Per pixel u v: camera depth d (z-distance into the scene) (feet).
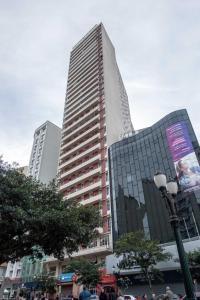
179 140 135.23
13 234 44.24
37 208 45.78
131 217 130.31
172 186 28.55
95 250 126.00
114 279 102.73
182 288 88.89
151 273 82.07
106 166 161.58
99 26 287.07
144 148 153.28
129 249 82.12
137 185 141.28
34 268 162.40
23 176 52.16
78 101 228.43
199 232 106.11
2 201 41.63
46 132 250.78
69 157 197.36
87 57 266.16
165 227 117.91
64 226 44.96
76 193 162.09
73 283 121.49
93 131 188.24
